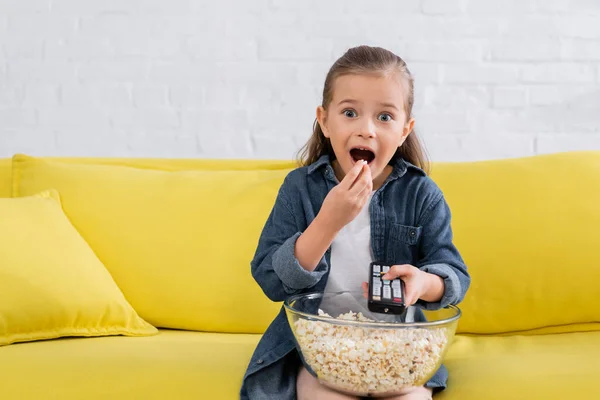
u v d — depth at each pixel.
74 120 2.13
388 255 1.18
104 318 1.34
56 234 1.39
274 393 1.06
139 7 2.12
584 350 1.22
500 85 2.11
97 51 2.13
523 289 1.38
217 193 1.51
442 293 1.09
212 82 2.13
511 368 1.10
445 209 1.21
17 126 2.13
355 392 0.98
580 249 1.37
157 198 1.51
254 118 2.14
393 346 0.94
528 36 2.10
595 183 1.44
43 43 2.12
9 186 1.61
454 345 1.33
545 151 2.11
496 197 1.44
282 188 1.24
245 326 1.42
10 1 2.12
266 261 1.15
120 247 1.46
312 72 2.12
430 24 2.11
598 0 2.09
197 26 2.13
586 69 2.10
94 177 1.55
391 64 1.12
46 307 1.28
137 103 2.14
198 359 1.14
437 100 2.12
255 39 2.13
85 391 1.04
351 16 2.12
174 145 2.14
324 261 1.14
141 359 1.12
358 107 1.10
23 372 1.07
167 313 1.43
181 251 1.45
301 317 0.99
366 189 1.03
